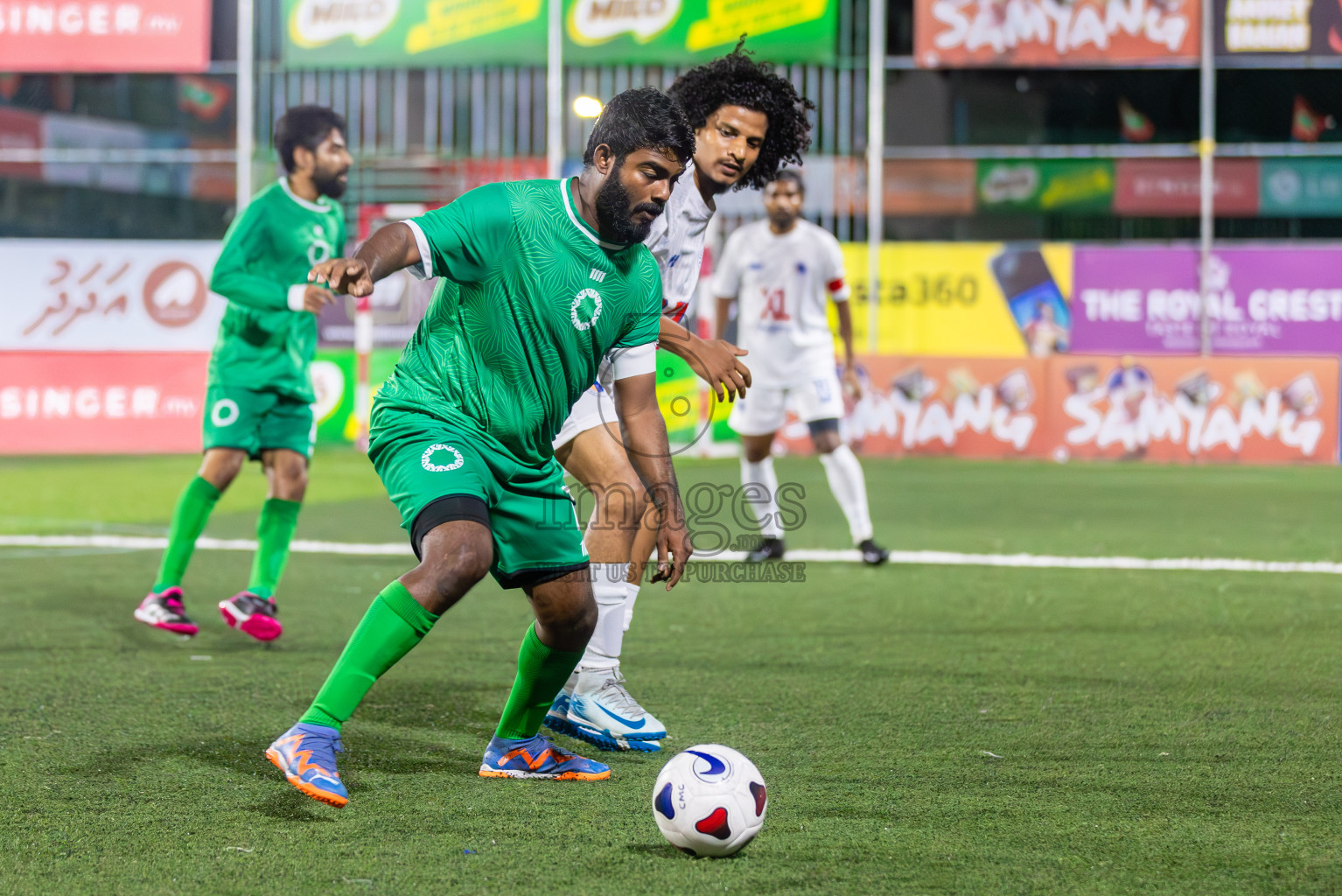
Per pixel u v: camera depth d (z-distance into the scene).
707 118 5.83
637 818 4.28
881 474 19.91
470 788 4.61
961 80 26.34
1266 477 19.53
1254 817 4.26
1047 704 5.89
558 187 4.34
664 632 7.79
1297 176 25.00
